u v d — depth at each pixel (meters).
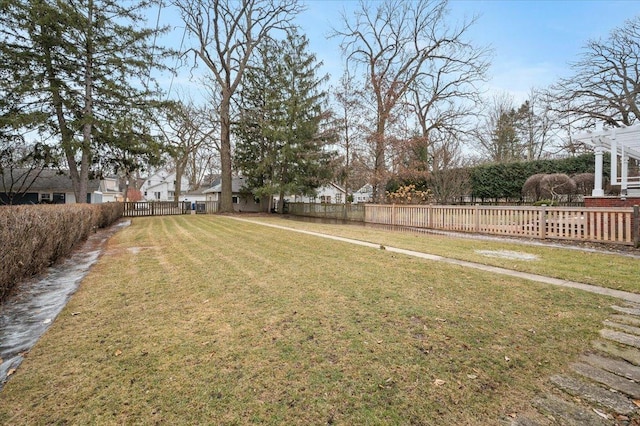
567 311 3.36
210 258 6.19
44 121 13.10
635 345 2.65
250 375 2.26
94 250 7.48
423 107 21.73
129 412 1.89
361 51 20.30
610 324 3.05
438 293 3.96
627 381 2.18
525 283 4.35
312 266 5.44
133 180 50.00
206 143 27.45
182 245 7.87
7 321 3.31
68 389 2.11
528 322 3.09
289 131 21.00
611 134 11.30
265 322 3.13
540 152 28.72
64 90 14.02
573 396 2.04
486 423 1.80
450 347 2.63
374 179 16.95
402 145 16.22
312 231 11.08
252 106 24.12
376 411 1.90
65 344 2.72
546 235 8.47
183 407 1.93
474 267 5.33
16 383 2.18
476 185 20.47
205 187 43.78
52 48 13.55
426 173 17.08
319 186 24.30
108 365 2.40
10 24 12.45
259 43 22.44
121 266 5.62
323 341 2.74
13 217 4.20
